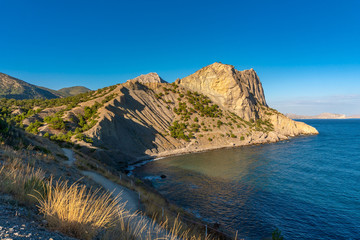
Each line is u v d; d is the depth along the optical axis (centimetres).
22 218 387
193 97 13250
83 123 6681
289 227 2355
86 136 5688
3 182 540
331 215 2636
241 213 2683
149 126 8944
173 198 3191
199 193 3422
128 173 4906
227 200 3120
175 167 5491
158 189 3628
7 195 483
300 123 13938
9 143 1517
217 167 5341
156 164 5972
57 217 421
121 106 8825
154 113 10362
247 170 4922
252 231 2256
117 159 5781
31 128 5559
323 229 2322
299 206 2898
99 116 6981
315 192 3412
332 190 3497
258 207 2867
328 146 8256
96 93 11225
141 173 4931
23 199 488
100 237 454
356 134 12988
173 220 1273
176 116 11100
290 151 7406
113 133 6744
